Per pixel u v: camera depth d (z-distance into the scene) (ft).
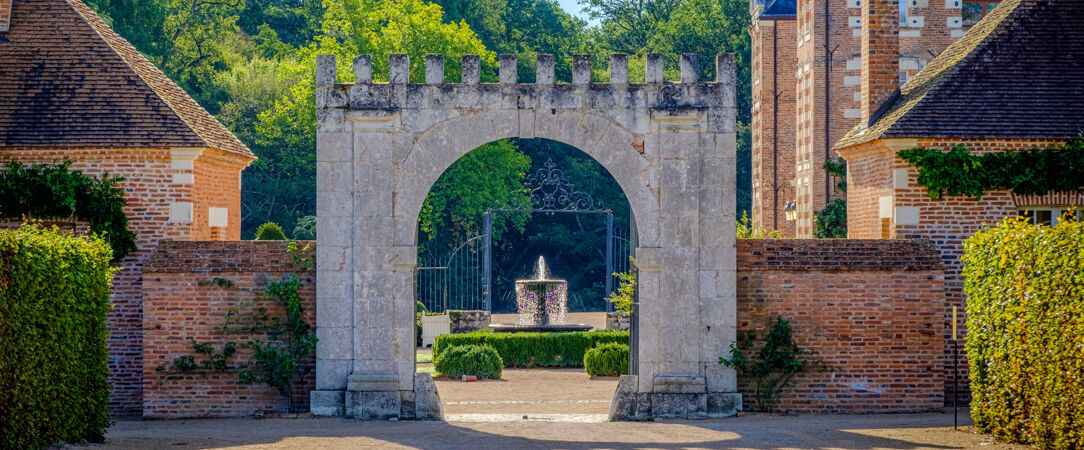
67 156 68.18
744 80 211.20
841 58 122.31
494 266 193.77
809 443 54.03
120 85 70.79
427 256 175.83
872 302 65.72
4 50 72.02
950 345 67.77
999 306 55.36
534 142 198.80
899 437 55.77
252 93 179.63
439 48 150.51
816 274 65.62
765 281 65.57
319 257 64.28
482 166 162.71
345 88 64.28
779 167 139.23
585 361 92.58
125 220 68.08
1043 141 68.74
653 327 64.44
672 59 219.82
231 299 65.57
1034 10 75.36
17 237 50.26
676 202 64.23
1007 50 73.20
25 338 49.55
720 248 64.34
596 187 199.31
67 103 69.67
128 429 60.64
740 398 64.44
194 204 69.72
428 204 159.74
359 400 64.08
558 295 113.50
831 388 65.67
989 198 69.21
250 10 217.36
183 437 56.44
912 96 74.13
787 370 65.26
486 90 64.34
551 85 64.49
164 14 174.50
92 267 56.75
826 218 114.62
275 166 175.11
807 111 125.49
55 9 74.33
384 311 64.28
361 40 154.92
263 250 66.13
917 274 65.82
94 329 57.06
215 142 73.77
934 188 68.54
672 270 64.23
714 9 224.33
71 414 53.47
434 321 117.70
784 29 139.95
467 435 57.47
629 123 64.34
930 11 120.37
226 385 65.62
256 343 65.57
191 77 193.36
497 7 214.07
